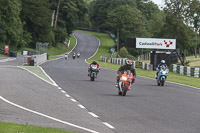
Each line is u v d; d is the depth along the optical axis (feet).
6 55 627.87
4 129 66.69
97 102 121.29
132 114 98.27
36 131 67.21
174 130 78.13
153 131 76.48
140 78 266.98
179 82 239.71
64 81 203.00
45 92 145.18
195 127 82.07
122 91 146.30
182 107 115.14
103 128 78.33
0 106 103.24
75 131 73.56
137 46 480.64
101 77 249.55
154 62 447.83
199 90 186.29
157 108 111.04
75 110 102.83
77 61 609.83
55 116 91.45
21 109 99.86
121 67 147.95
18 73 245.04
